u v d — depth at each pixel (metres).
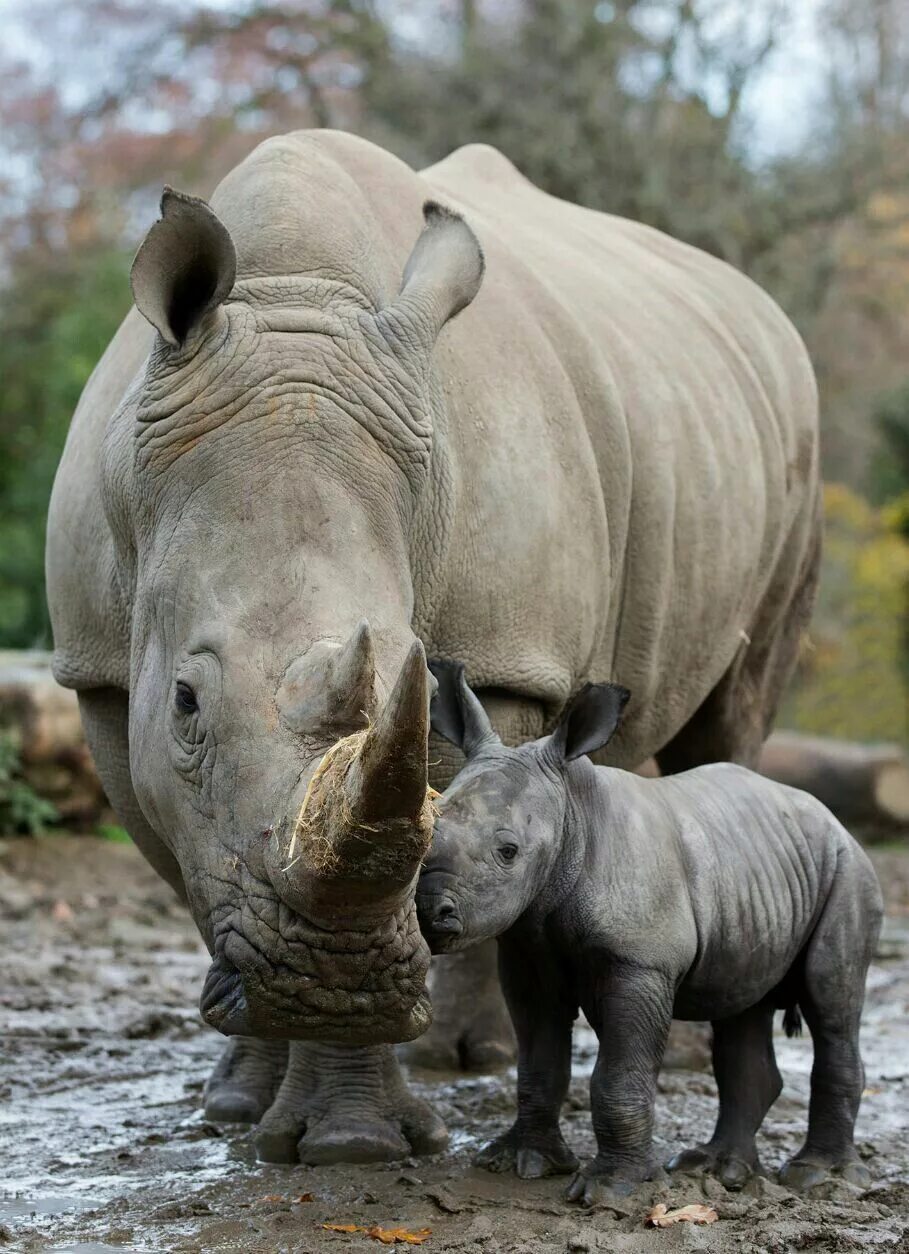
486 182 15.40
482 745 9.36
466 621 10.70
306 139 11.45
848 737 42.06
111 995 15.67
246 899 7.91
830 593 43.53
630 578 12.79
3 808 23.38
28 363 44.69
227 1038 13.98
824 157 45.38
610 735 9.22
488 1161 9.85
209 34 51.62
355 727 7.73
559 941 9.29
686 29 44.84
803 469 16.14
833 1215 9.13
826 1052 10.01
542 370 11.70
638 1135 9.18
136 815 11.24
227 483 8.65
